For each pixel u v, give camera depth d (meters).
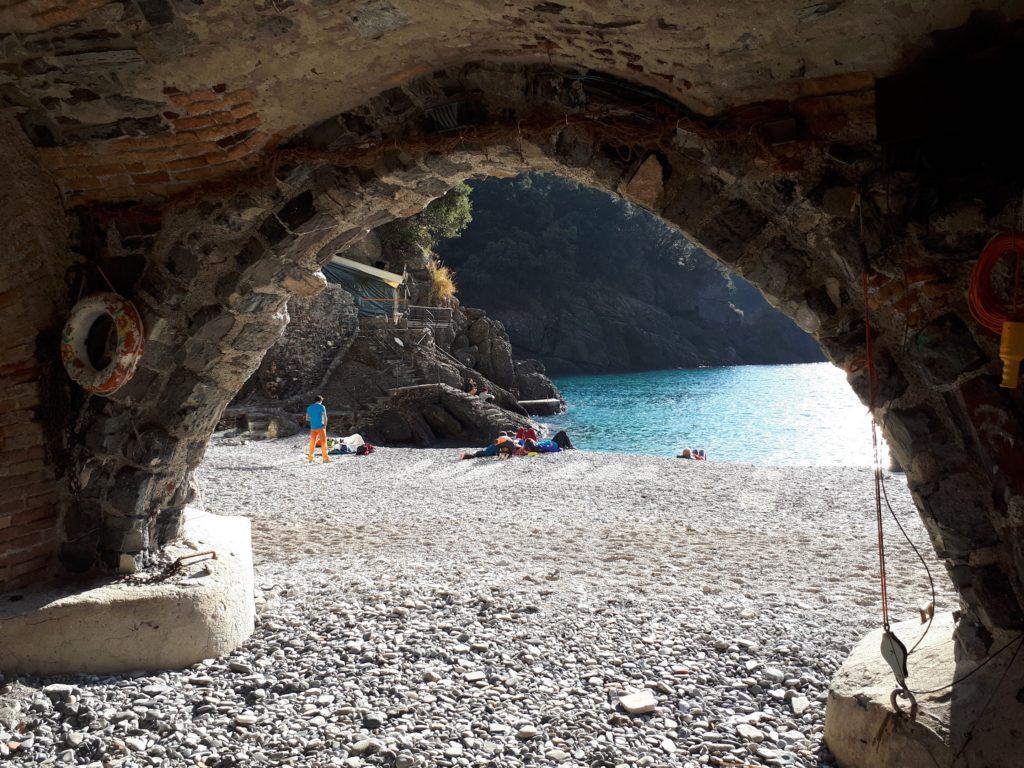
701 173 3.16
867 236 2.78
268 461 14.85
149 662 4.04
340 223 4.09
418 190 4.02
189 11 3.08
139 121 3.73
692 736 3.47
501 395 29.89
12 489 4.24
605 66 3.14
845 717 3.17
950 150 2.56
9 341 4.20
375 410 23.05
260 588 5.71
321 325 25.08
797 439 23.05
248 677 4.00
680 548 7.50
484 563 6.69
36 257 4.25
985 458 2.68
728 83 2.87
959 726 2.74
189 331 4.32
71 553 4.44
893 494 10.68
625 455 15.54
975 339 2.64
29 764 3.13
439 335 32.00
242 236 4.14
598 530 8.52
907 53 2.54
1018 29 2.38
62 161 4.03
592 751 3.31
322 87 3.52
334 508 10.02
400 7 2.98
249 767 3.16
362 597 5.45
